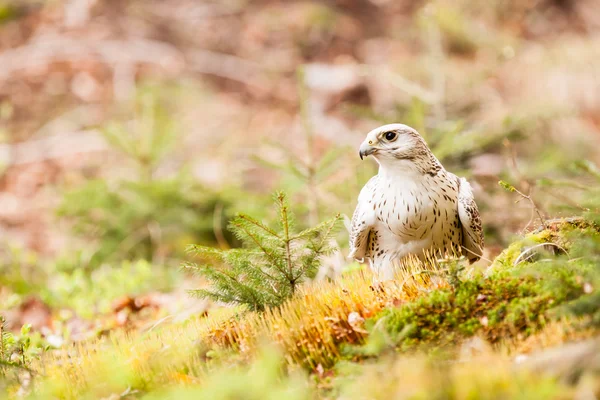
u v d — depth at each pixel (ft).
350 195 38.63
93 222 46.65
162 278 40.70
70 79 70.54
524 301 19.81
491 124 43.98
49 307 36.35
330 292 22.88
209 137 64.28
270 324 21.66
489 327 19.69
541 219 24.70
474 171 37.45
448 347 19.48
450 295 20.65
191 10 82.38
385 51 78.48
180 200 45.62
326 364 20.34
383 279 24.31
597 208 24.53
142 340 24.41
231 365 20.35
